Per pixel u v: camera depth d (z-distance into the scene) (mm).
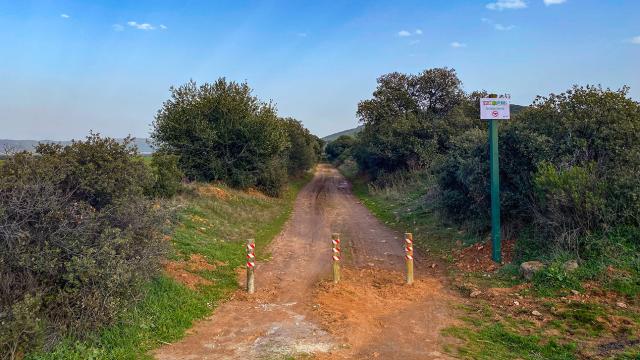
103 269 7039
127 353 6688
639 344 6895
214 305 9281
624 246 9328
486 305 9039
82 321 6844
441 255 13445
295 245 15680
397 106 39188
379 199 28250
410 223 18656
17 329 5824
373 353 6992
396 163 34688
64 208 7270
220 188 25422
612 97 11578
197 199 20328
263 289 10492
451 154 15789
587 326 7594
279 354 6926
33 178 7145
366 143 38469
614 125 11008
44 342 6316
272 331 7902
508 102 11625
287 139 34062
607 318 7707
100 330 7043
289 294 10148
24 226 6797
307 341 7457
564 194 9898
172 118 27562
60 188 7684
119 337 7051
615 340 7105
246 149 29500
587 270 9117
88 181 7836
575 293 8695
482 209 13680
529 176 12086
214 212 19062
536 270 9719
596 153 11383
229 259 12695
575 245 9820
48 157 7617
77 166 7863
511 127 12891
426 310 8984
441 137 32344
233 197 24141
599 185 9867
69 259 7000
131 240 7816
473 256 12477
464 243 13797
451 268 11969
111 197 8227
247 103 29719
